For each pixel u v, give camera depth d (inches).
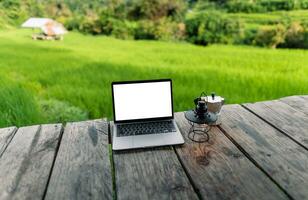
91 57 201.3
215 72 198.4
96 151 57.4
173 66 201.0
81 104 184.2
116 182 47.2
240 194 43.7
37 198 44.4
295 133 62.5
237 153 54.9
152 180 47.5
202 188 45.1
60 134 66.2
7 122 152.5
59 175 49.7
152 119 66.1
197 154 54.7
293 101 81.9
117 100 65.6
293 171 49.0
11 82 180.2
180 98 185.8
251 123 67.9
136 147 57.0
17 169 51.9
